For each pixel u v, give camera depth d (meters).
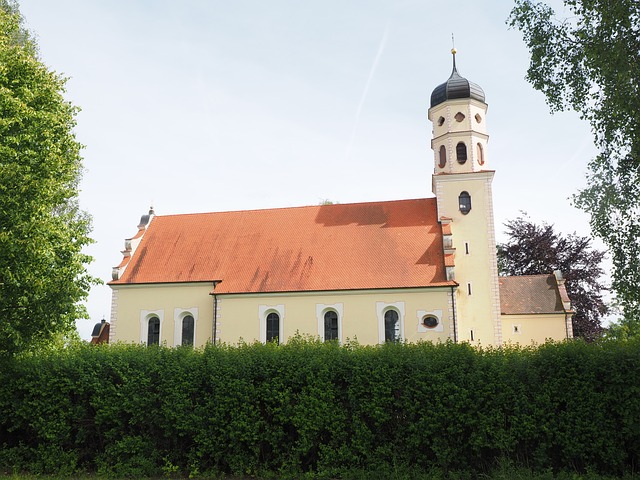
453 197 41.34
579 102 20.81
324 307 37.50
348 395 20.12
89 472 21.06
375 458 19.38
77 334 29.06
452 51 45.06
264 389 20.62
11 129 22.95
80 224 25.44
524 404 18.89
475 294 39.22
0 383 21.95
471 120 42.91
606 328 53.91
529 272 60.16
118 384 21.52
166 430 20.80
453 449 19.02
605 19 18.88
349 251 39.81
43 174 22.80
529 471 18.06
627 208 19.89
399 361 20.17
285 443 20.28
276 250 41.06
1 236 20.48
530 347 20.84
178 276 40.50
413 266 37.91
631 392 18.16
